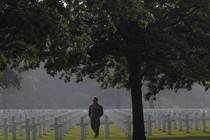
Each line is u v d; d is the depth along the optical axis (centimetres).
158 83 3225
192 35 2942
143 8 2448
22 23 1820
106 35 2758
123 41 2711
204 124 3797
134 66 2977
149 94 3266
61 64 2148
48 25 1881
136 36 2730
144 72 3039
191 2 2841
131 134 3534
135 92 3016
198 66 2855
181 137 3200
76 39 2220
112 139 3166
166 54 2617
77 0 2088
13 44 1962
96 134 3350
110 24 2330
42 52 2086
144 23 2342
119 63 3306
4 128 3131
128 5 2175
